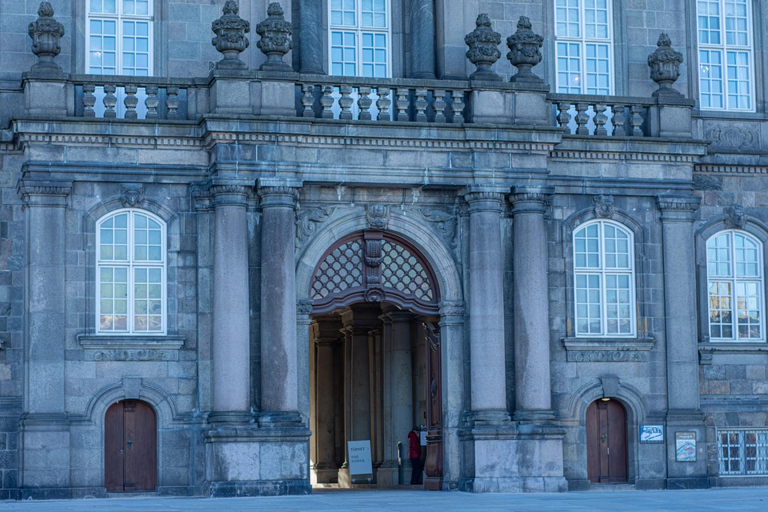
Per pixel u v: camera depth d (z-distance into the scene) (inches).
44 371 1242.6
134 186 1284.4
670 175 1411.2
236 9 1296.8
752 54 1503.4
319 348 1823.3
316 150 1286.9
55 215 1259.8
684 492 1295.5
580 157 1387.8
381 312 1670.8
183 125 1284.4
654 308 1400.1
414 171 1306.6
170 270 1291.8
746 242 1471.5
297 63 1373.0
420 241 1341.0
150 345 1273.4
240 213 1268.5
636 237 1403.8
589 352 1376.7
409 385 1599.4
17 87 1300.4
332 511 986.7
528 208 1330.0
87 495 1244.5
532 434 1298.0
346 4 1405.0
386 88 1318.9
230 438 1229.1
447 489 1322.6
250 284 1278.3
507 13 1425.9
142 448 1278.3
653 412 1389.0
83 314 1264.8
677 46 1475.1
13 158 1294.3
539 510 997.2
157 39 1344.7
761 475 1439.5
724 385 1440.7
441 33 1389.0
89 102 1272.1
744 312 1459.2
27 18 1316.4
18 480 1241.4
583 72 1451.8
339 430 1807.3
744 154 1462.8
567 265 1380.4
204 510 1002.7
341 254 1339.8
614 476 1381.6
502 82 1336.1
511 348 1332.4
